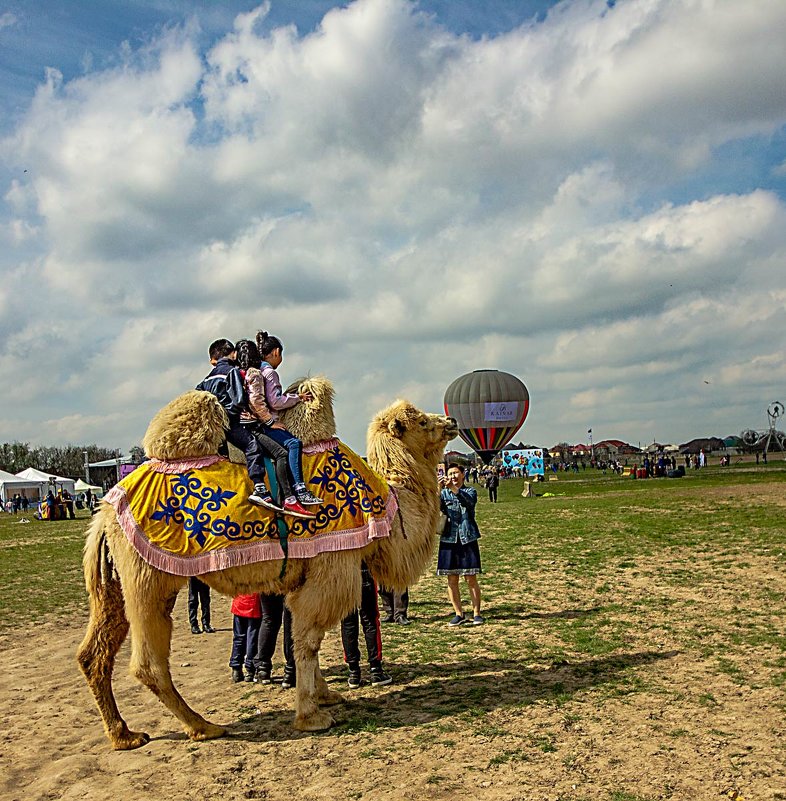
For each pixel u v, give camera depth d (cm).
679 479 5019
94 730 661
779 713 590
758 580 1161
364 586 738
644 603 1053
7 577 1769
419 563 714
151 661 598
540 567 1451
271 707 693
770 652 769
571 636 888
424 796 477
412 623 1027
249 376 630
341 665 830
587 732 571
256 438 627
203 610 1086
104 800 501
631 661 765
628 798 457
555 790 473
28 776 559
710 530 1814
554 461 11125
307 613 624
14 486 6053
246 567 606
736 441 10912
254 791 504
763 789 460
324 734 607
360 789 495
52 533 3152
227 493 606
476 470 6844
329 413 669
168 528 589
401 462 720
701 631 870
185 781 525
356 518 644
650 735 557
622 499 3244
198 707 710
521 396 6269
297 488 616
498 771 508
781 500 2566
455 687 713
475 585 1004
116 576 608
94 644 603
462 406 6281
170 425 615
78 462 10206
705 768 494
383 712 655
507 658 808
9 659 971
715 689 659
